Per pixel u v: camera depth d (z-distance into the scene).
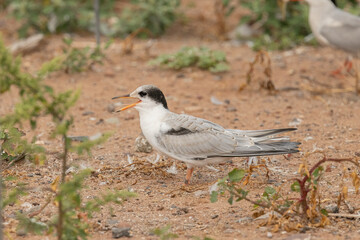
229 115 14.58
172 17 21.94
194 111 14.79
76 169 11.10
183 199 9.89
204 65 17.83
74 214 8.06
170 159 11.70
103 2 22.27
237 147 10.00
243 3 21.16
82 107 15.02
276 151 9.79
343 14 16.95
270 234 8.25
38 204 9.48
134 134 13.36
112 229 8.45
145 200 9.84
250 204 9.55
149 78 17.33
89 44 20.17
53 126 13.69
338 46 16.83
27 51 19.30
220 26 21.92
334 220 8.81
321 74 17.62
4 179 9.05
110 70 17.89
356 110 14.90
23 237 8.34
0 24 22.78
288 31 20.91
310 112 14.77
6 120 7.06
